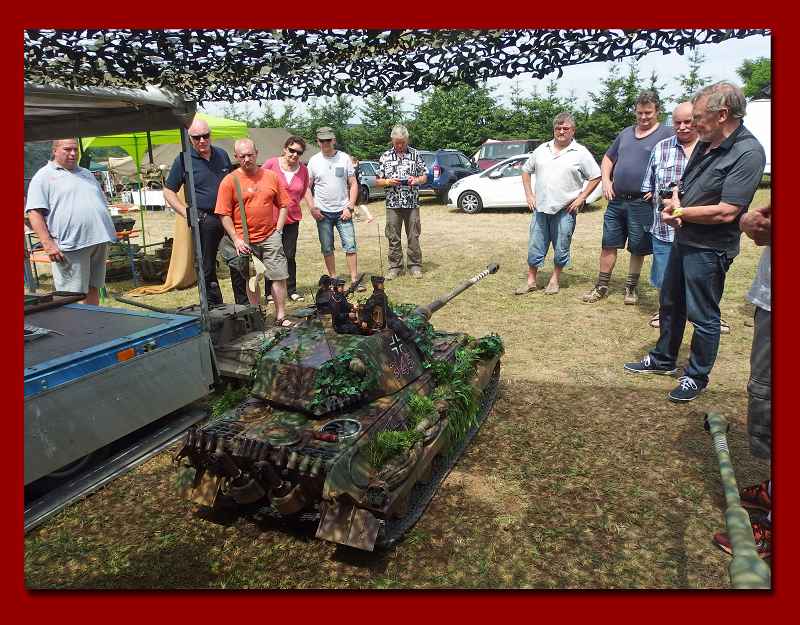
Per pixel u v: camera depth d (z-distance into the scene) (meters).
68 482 4.84
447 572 3.84
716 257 5.47
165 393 5.38
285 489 3.89
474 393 5.08
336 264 12.33
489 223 16.89
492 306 9.20
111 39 3.85
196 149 7.78
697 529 4.20
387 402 4.48
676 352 6.53
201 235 8.05
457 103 28.06
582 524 4.28
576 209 9.20
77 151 7.15
